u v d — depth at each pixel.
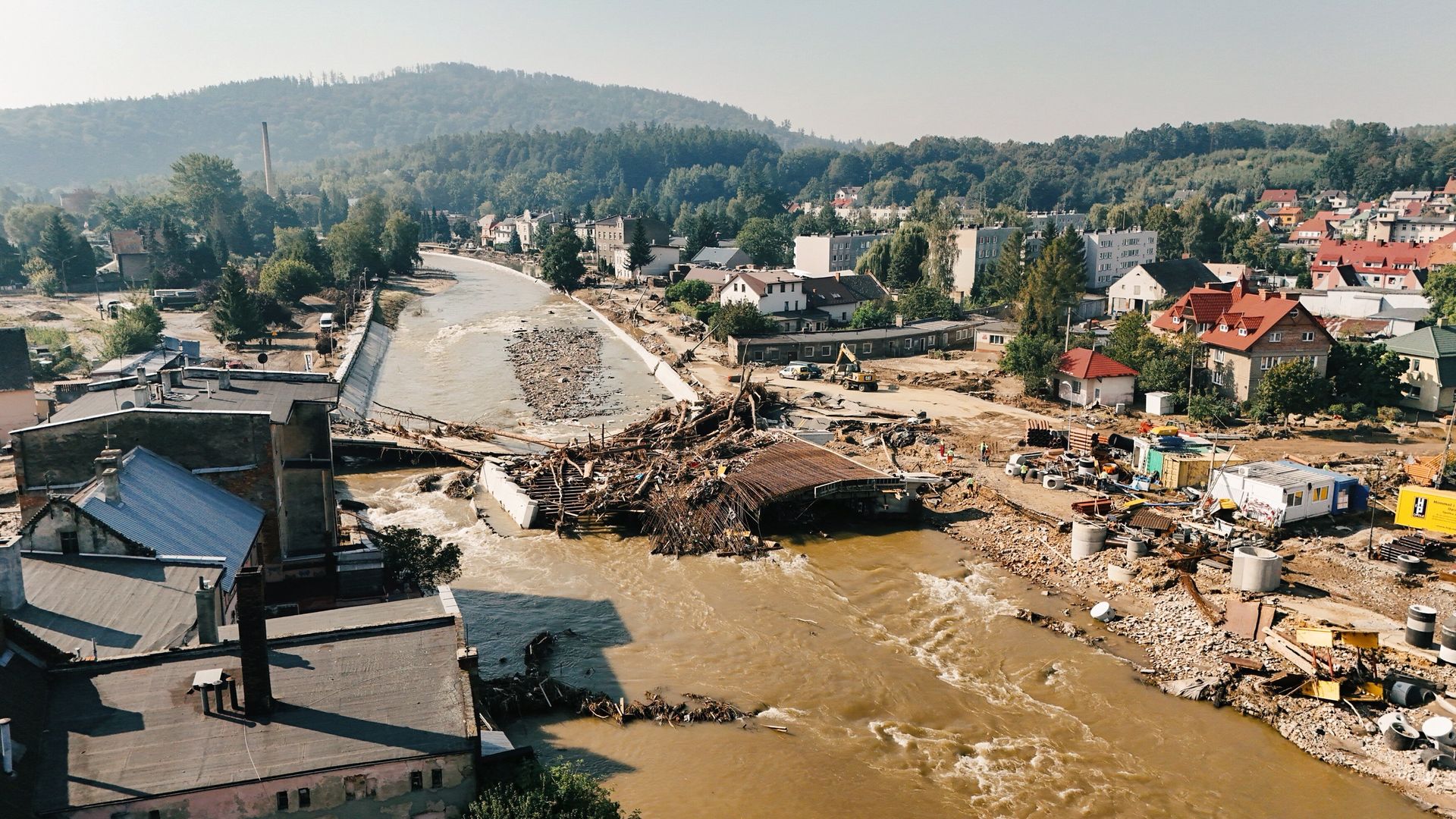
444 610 35.19
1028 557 63.28
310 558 51.62
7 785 24.61
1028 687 47.84
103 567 37.25
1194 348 103.31
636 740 42.91
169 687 29.31
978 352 138.50
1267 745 42.59
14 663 28.84
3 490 71.12
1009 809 38.56
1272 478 65.38
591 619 55.31
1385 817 37.62
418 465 86.56
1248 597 53.44
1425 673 45.22
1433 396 95.88
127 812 25.02
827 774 40.62
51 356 121.25
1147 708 45.72
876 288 178.00
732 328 136.12
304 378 59.38
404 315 179.38
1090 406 101.81
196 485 47.31
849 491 70.88
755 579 60.94
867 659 50.62
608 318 172.00
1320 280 180.62
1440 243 194.50
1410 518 62.59
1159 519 64.25
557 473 76.25
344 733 27.83
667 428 87.69
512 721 44.41
